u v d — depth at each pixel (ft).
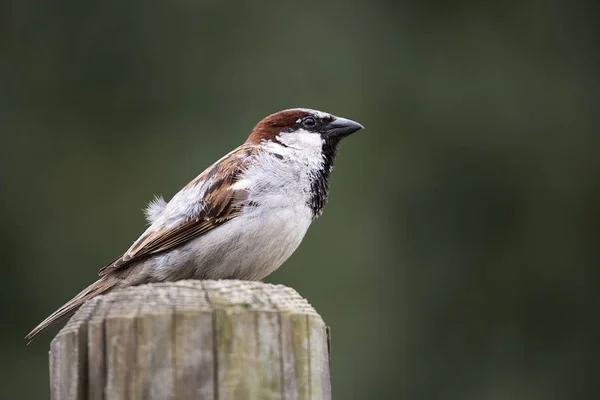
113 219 43.09
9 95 45.14
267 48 46.47
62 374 11.77
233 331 11.70
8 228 42.39
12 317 40.68
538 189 44.68
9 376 39.45
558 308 42.91
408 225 43.06
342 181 43.21
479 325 42.09
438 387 40.34
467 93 46.01
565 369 41.39
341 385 39.27
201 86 45.93
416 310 41.32
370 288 40.98
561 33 47.55
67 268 41.96
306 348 11.98
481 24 47.47
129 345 11.46
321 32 46.70
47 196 43.47
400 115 45.37
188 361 11.50
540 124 45.70
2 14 46.26
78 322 11.80
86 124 45.27
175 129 45.19
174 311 11.60
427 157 44.60
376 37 46.70
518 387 40.96
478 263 43.16
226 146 44.65
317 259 40.91
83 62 46.09
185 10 47.14
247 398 11.58
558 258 43.75
